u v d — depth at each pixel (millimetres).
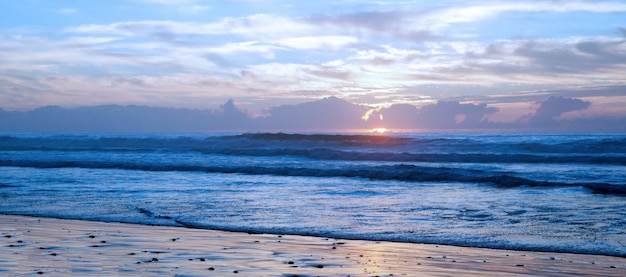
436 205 14203
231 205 14305
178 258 7855
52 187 18734
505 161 29469
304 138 45000
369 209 13531
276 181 20875
